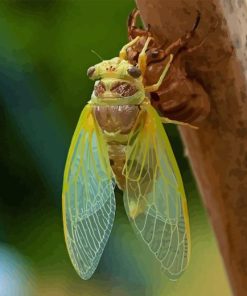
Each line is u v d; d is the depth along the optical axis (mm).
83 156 312
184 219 295
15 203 583
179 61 268
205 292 489
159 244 299
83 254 309
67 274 550
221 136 269
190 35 265
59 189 580
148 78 283
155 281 513
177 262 295
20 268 551
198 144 271
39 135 579
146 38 279
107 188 309
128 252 530
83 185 311
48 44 586
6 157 579
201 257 501
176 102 270
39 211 580
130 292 522
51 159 577
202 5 262
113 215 309
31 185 582
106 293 530
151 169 302
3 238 575
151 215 301
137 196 303
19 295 531
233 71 265
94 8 588
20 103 576
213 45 265
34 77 581
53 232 573
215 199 273
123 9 586
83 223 310
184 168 572
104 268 534
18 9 587
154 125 300
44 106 580
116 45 589
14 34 584
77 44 588
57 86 584
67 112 582
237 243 273
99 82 308
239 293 276
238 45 265
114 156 306
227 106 267
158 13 268
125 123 303
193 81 268
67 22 589
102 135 308
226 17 263
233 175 270
